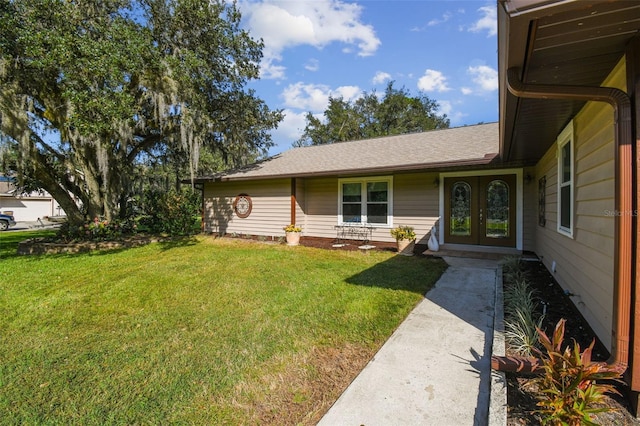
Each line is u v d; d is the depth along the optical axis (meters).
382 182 9.30
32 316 3.86
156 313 3.90
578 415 1.64
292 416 2.05
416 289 4.68
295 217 10.18
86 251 8.98
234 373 2.54
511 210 7.67
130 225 11.68
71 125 8.71
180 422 2.01
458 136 9.64
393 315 3.67
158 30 9.91
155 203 12.80
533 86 2.09
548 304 3.88
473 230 8.12
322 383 2.39
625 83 2.11
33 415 2.09
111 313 3.93
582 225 3.38
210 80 10.66
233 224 11.69
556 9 1.39
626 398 2.05
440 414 2.03
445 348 2.89
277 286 4.96
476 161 6.80
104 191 10.40
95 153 10.38
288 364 2.66
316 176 9.32
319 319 3.59
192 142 10.06
